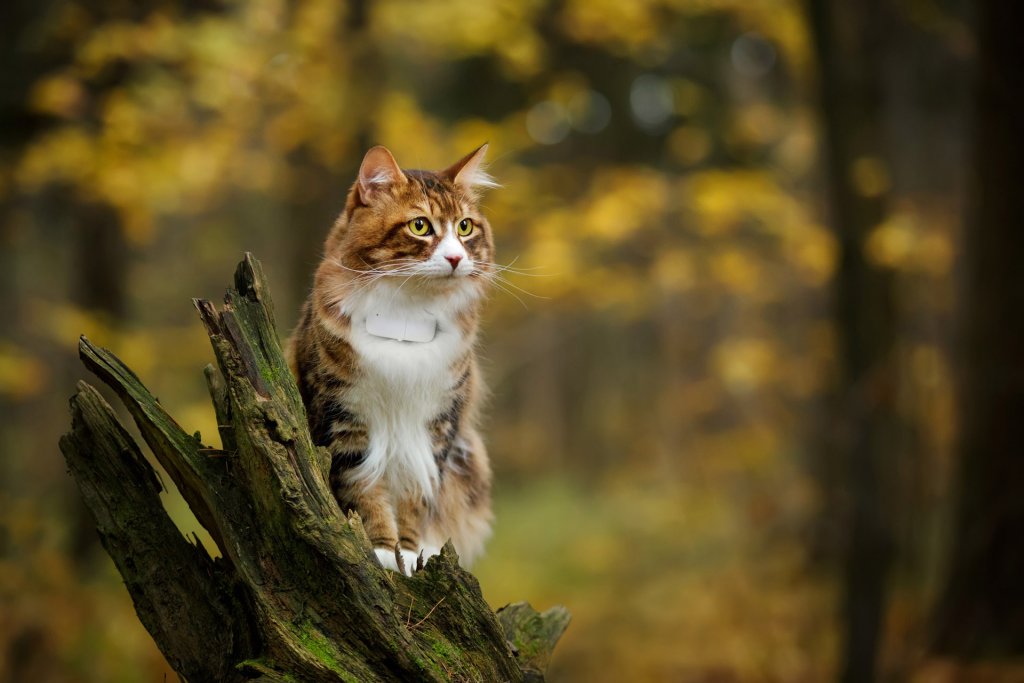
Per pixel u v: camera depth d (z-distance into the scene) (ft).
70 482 41.73
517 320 46.09
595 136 52.80
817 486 36.52
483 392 20.07
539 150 49.80
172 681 32.17
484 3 30.71
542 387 85.51
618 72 49.01
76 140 31.14
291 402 11.49
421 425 15.92
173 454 11.73
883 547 28.99
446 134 34.09
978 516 28.71
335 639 11.10
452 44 32.09
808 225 33.47
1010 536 28.12
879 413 29.25
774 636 35.65
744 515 44.39
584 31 34.35
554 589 47.06
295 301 36.32
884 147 32.71
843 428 29.76
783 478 45.14
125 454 11.90
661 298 46.11
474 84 46.14
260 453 10.96
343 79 30.81
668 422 64.59
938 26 33.14
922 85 42.16
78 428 11.79
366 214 16.02
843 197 29.55
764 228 34.94
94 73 31.63
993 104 28.53
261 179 34.30
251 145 35.88
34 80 35.35
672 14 36.11
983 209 29.04
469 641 11.62
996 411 28.48
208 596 11.83
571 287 33.65
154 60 32.76
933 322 40.57
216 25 30.32
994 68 28.43
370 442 15.64
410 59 45.83
